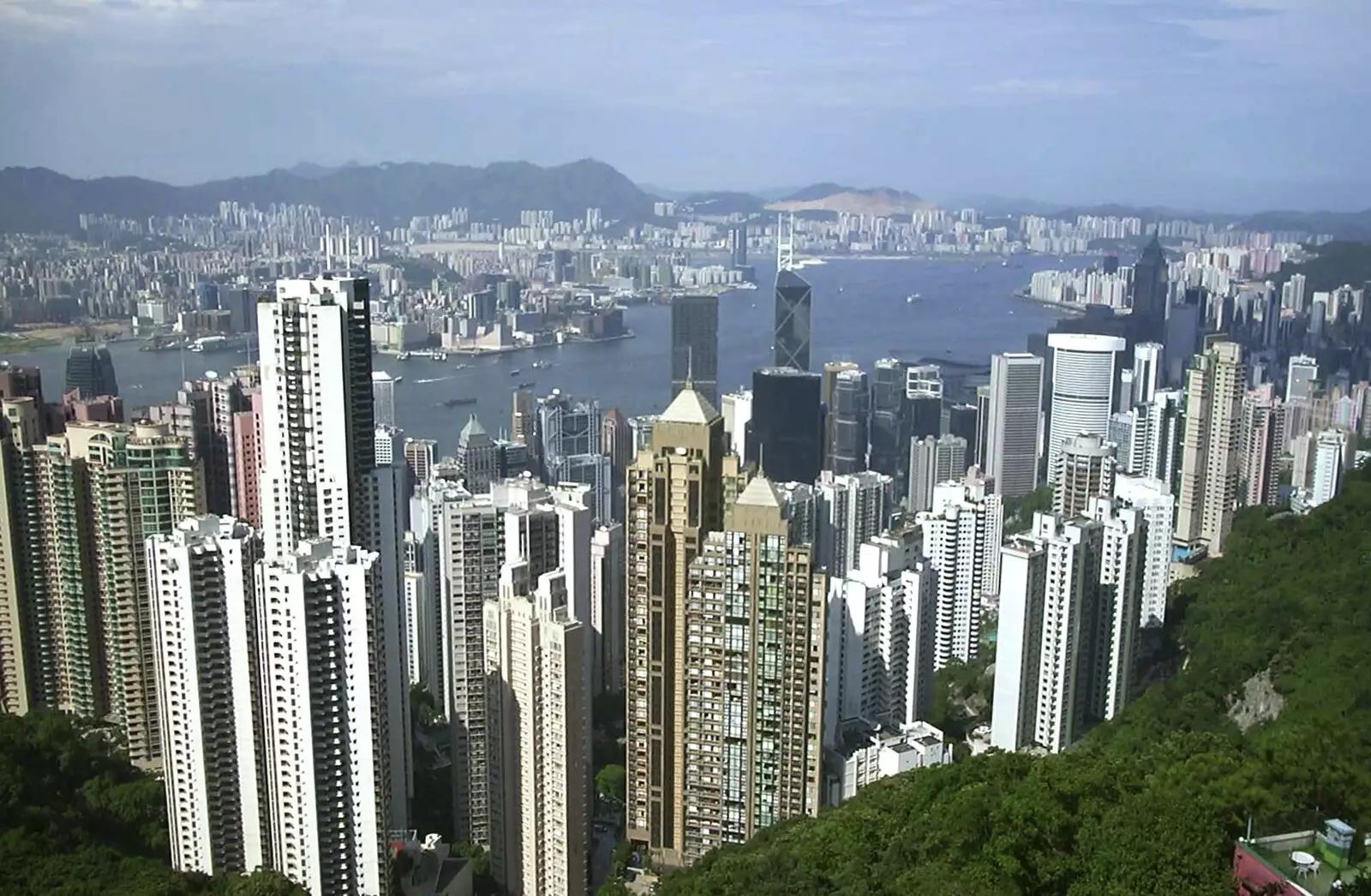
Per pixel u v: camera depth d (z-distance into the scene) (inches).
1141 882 4065.0
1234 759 4931.1
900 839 5344.5
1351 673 7598.4
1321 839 3954.2
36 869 6530.5
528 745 7377.0
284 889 6141.7
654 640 7573.8
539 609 7209.6
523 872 7682.1
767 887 5295.3
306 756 6673.2
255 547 7022.6
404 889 7288.4
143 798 7691.9
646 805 7849.4
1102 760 5482.3
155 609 6988.2
